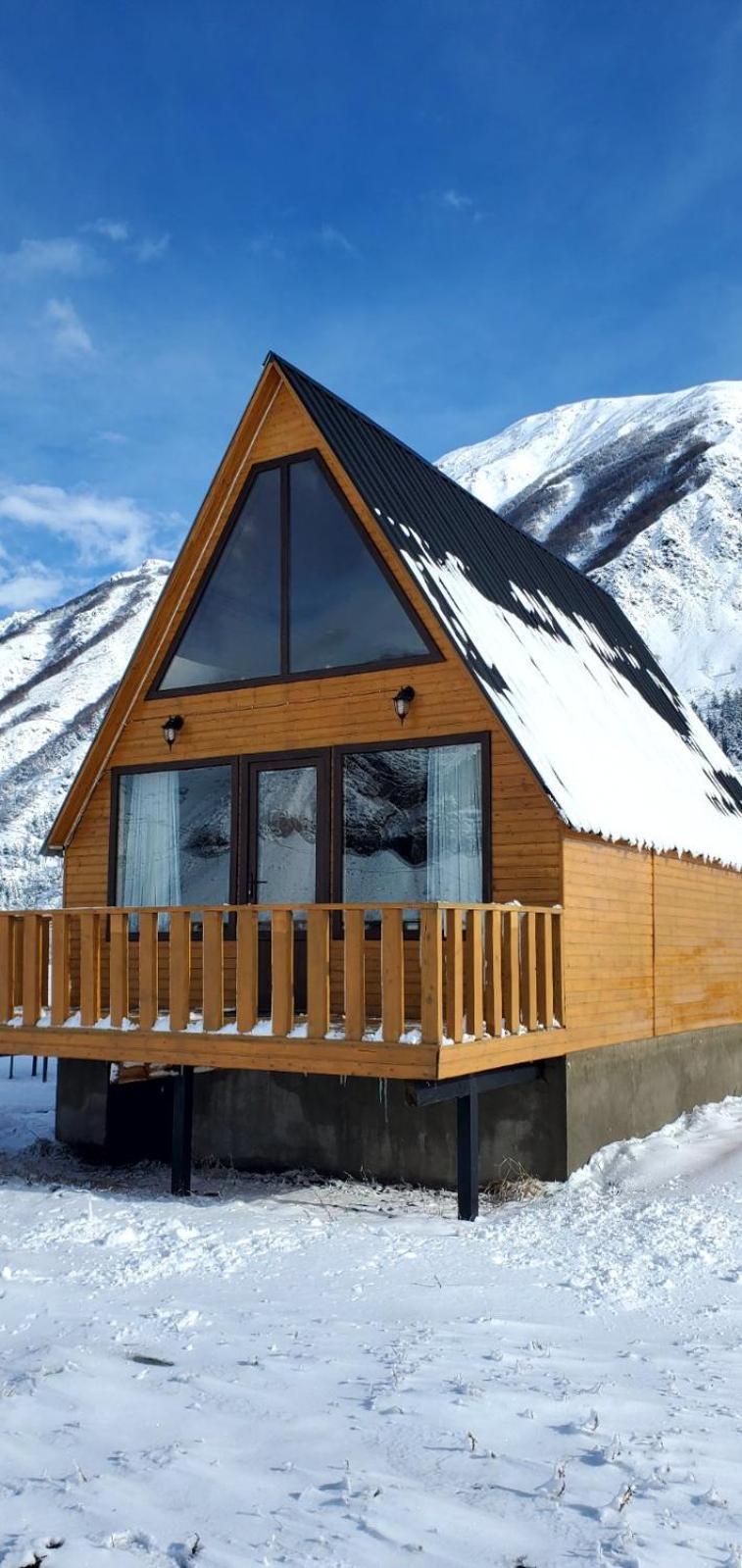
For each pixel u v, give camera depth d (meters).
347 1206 10.34
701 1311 6.64
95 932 11.12
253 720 12.80
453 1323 6.17
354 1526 3.70
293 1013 10.84
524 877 11.19
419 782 11.80
